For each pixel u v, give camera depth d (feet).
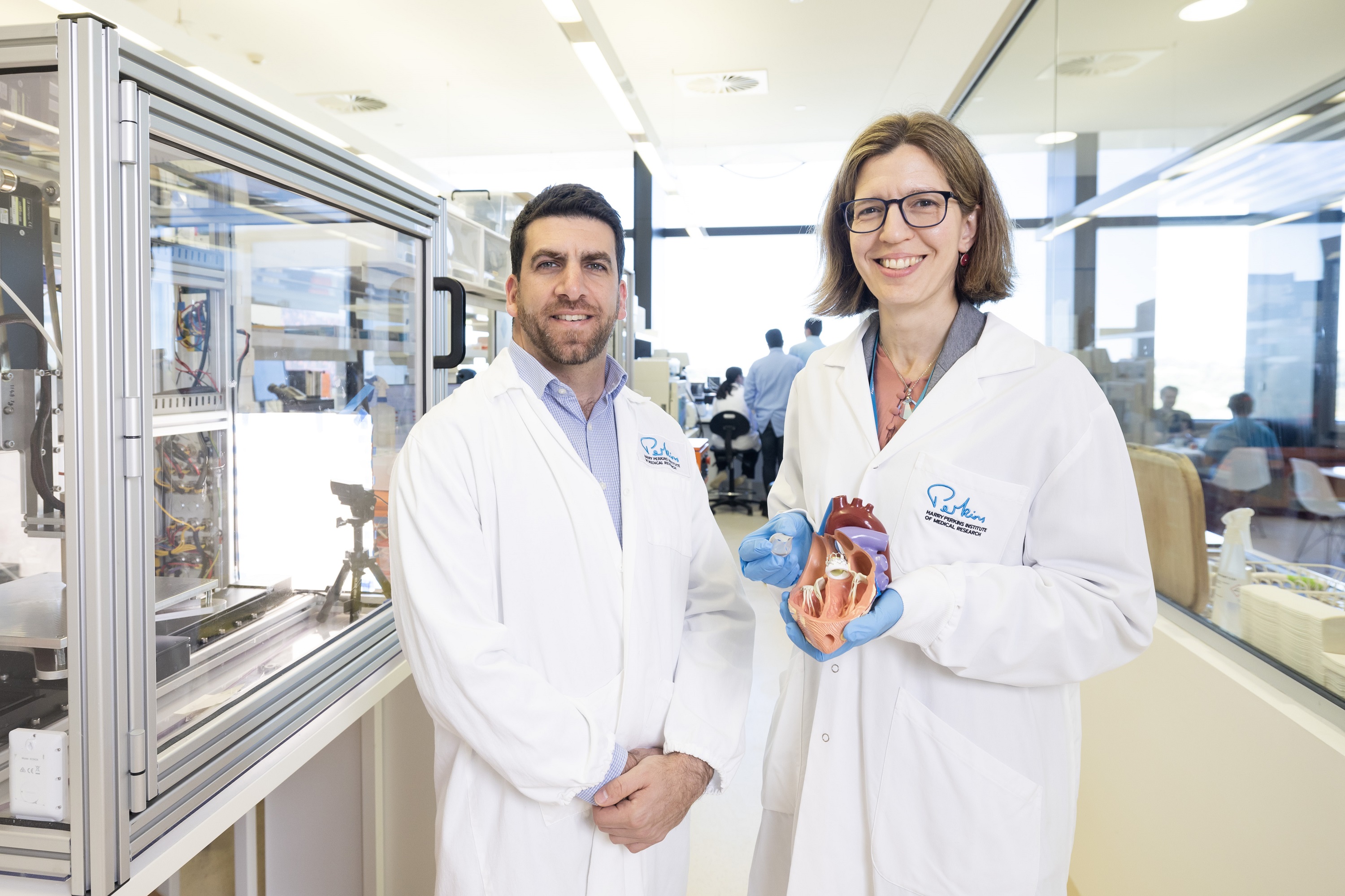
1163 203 5.90
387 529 5.66
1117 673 5.65
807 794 3.29
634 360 15.99
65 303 2.68
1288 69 4.21
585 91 18.31
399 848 5.76
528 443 3.51
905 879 3.12
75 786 2.79
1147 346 6.09
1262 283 4.48
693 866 6.67
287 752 3.88
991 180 3.15
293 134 3.95
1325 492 3.88
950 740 3.08
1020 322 9.74
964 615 2.88
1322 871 3.44
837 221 3.53
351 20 14.64
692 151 23.82
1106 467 3.02
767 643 11.97
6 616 2.89
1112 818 5.68
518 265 3.65
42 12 12.62
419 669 3.26
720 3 14.16
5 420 2.96
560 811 3.30
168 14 14.40
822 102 19.39
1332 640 3.74
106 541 2.77
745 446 21.71
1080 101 7.75
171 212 3.36
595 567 3.46
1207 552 5.12
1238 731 4.13
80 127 2.63
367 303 5.27
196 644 3.77
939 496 3.12
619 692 3.47
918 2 13.97
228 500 4.03
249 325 4.15
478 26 14.93
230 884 5.79
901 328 3.39
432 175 9.78
